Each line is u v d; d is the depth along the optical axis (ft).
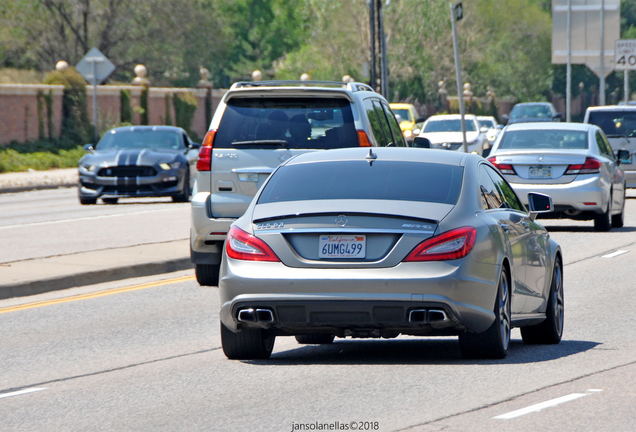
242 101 121.49
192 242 122.83
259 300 77.05
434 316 75.36
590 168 184.14
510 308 82.94
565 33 490.90
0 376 81.25
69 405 69.92
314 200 79.56
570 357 84.07
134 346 93.30
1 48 602.03
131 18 629.92
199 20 653.30
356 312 75.77
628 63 476.95
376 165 83.87
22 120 437.17
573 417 62.80
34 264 140.46
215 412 66.23
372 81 494.59
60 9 612.70
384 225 76.23
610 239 180.24
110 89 500.74
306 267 76.59
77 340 96.89
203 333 99.50
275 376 77.87
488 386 72.13
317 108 119.65
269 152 118.83
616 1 483.10
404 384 73.51
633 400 67.31
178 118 559.38
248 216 80.48
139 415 66.13
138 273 140.97
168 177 257.14
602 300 117.50
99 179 255.91
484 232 78.18
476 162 86.43
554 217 189.37
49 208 251.19
